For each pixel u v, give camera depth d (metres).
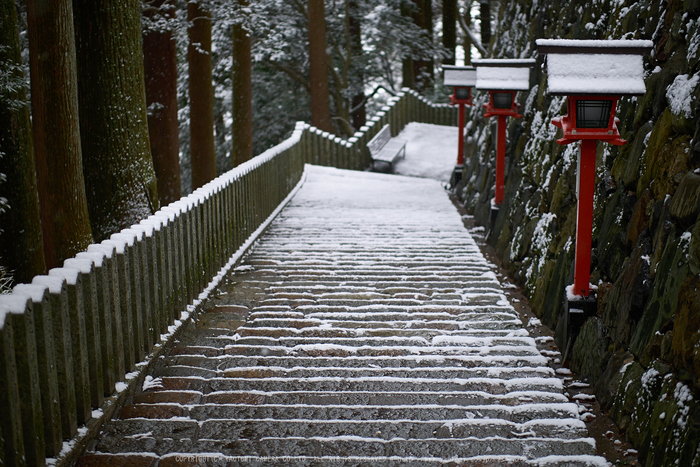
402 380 4.27
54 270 3.38
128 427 3.62
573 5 7.18
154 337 4.59
